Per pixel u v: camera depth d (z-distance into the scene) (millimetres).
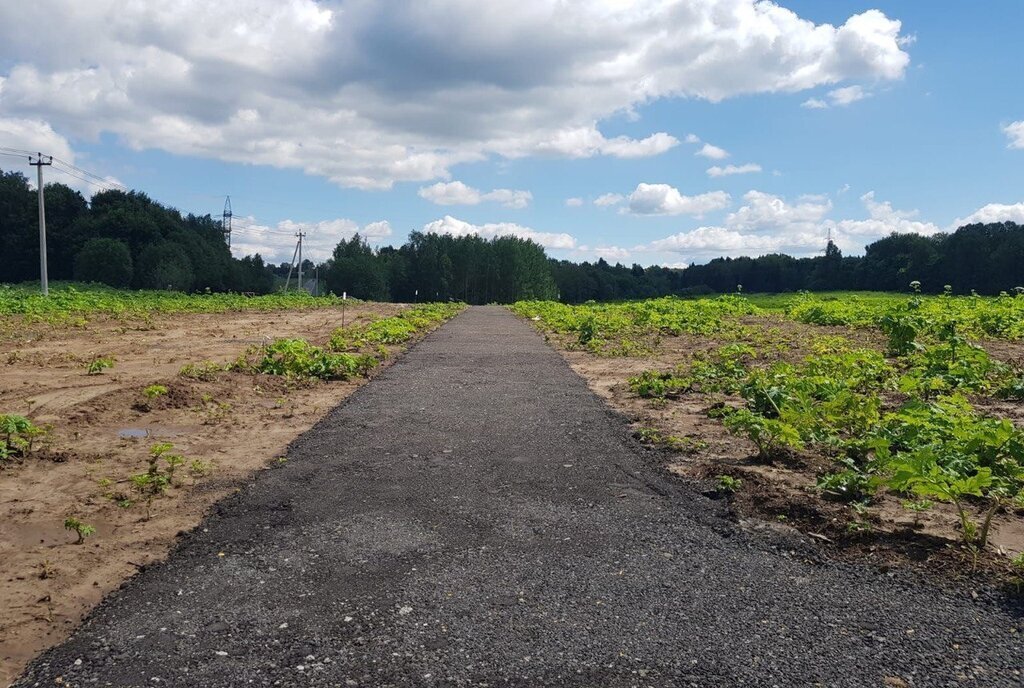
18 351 13891
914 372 9539
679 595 3691
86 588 3834
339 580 3875
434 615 3475
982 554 4148
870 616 3480
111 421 7824
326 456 6430
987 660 3104
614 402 9125
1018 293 22141
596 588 3768
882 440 5094
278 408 8742
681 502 5148
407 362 13391
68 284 53812
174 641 3268
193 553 4273
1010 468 4883
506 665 3041
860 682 2930
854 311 21344
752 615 3484
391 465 6121
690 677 2955
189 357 13625
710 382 10117
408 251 114562
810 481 5578
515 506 5062
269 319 27344
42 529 4684
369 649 3172
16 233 77062
